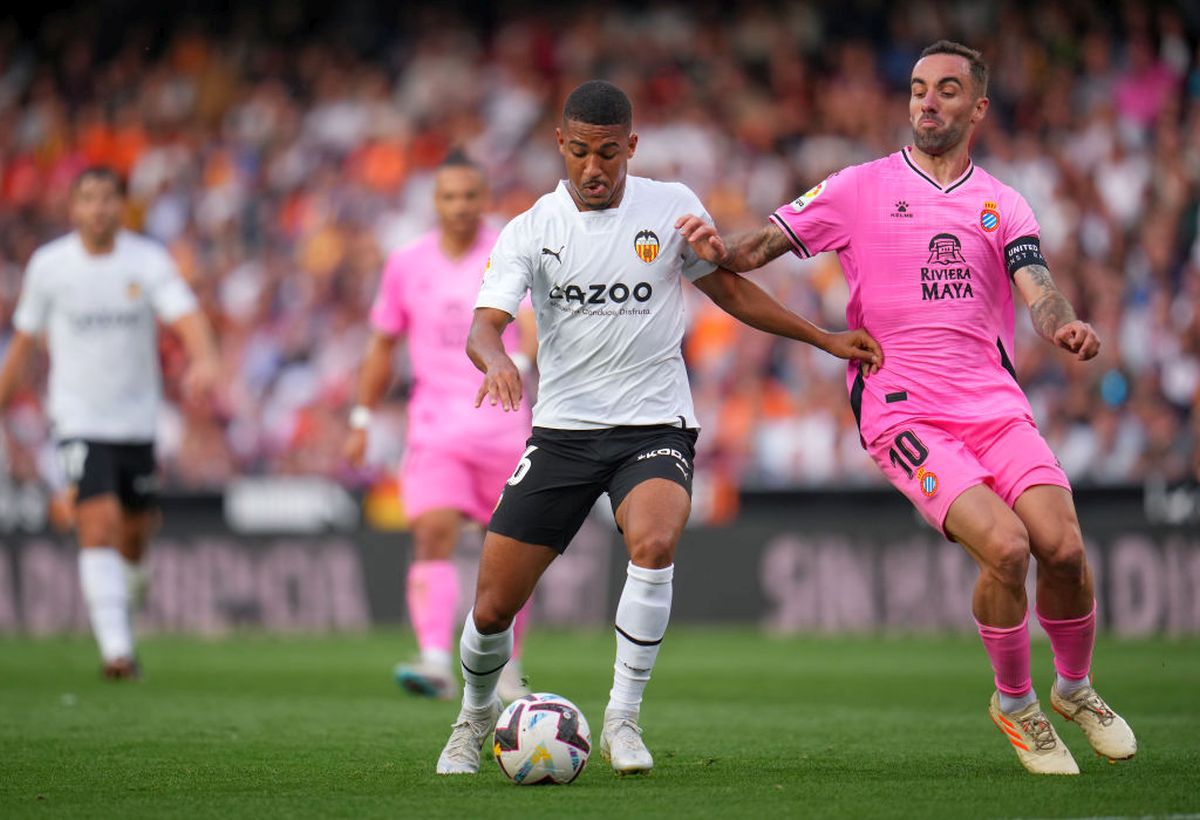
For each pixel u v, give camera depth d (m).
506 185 71.12
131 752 23.19
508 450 30.73
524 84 74.25
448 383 30.98
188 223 74.81
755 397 59.12
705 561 50.28
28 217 77.81
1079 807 16.89
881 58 70.25
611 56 73.88
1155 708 29.06
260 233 72.81
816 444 57.72
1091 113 64.31
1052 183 62.47
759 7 73.06
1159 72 64.81
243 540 53.72
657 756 22.28
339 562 52.75
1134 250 60.28
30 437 66.44
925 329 20.25
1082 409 54.75
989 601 19.28
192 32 80.75
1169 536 45.66
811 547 49.25
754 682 35.19
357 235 70.38
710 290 20.77
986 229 20.27
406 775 20.19
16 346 35.59
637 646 19.34
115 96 79.88
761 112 69.50
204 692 33.47
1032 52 66.75
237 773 20.70
